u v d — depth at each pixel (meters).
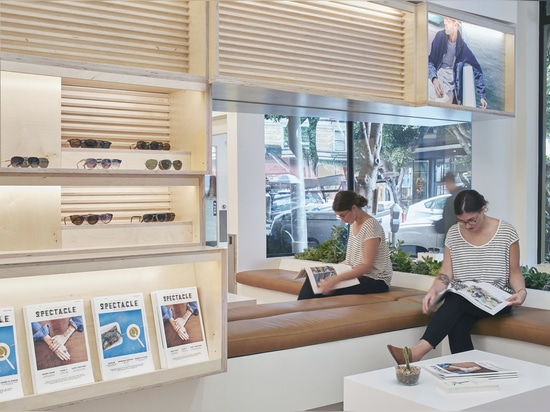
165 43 3.58
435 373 3.15
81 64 3.05
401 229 7.45
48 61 2.96
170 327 3.27
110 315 3.10
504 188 6.78
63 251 3.01
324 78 4.49
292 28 4.32
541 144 6.86
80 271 2.88
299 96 4.38
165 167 3.37
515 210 6.87
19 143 2.96
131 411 3.19
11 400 2.70
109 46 3.40
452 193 6.89
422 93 4.86
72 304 3.02
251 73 4.11
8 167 2.83
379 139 7.65
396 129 7.46
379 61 4.80
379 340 4.18
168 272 3.43
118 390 2.97
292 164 7.60
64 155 3.07
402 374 3.08
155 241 3.38
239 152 7.05
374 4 4.69
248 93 4.22
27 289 2.98
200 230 3.45
